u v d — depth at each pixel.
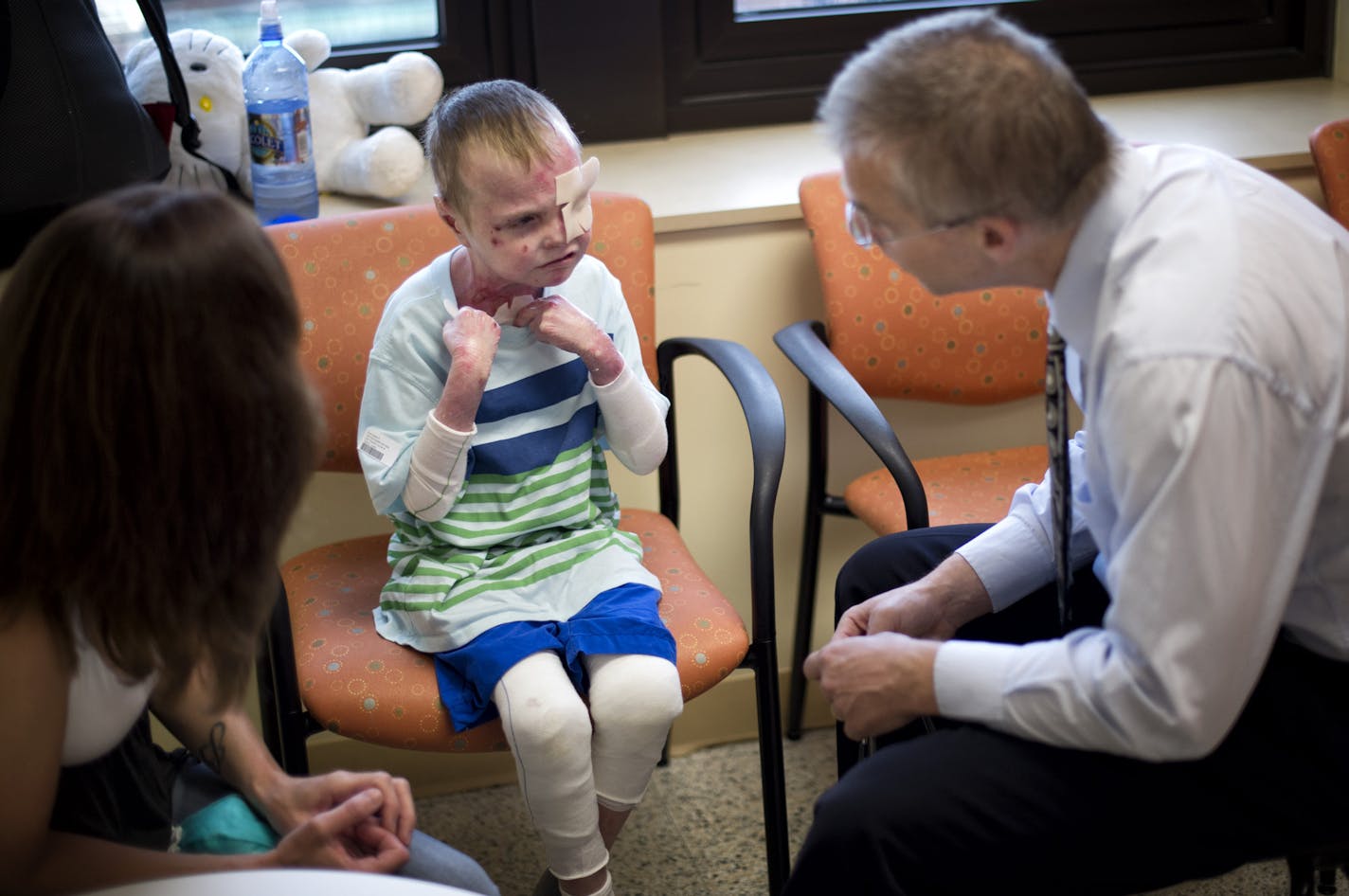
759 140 2.19
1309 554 1.09
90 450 0.87
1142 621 1.01
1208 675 1.00
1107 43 2.29
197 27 2.07
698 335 1.94
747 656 1.50
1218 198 1.07
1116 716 1.04
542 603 1.46
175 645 0.94
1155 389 0.99
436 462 1.39
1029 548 1.34
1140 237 1.05
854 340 1.82
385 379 1.47
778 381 1.99
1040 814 1.11
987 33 1.06
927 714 1.16
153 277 0.86
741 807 1.95
